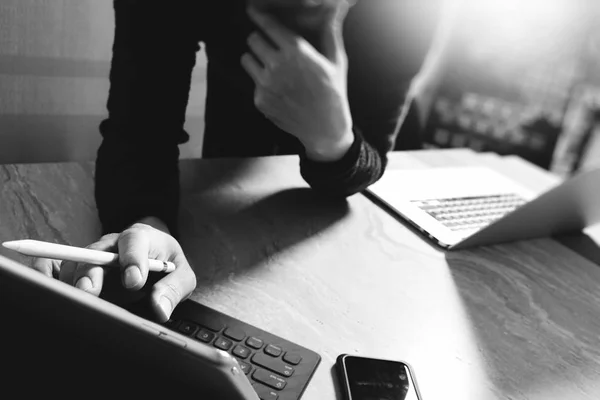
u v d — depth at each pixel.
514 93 2.19
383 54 0.91
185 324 0.56
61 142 1.18
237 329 0.56
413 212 0.91
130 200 0.72
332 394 0.51
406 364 0.56
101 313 0.30
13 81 1.08
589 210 0.89
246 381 0.33
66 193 0.77
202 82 1.30
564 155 2.21
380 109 0.95
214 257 0.70
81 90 1.16
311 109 0.78
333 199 0.92
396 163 1.13
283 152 1.18
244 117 1.15
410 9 0.89
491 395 0.55
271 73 0.75
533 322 0.69
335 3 0.71
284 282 0.67
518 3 2.05
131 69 0.78
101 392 0.33
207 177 0.91
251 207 0.84
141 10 0.77
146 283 0.60
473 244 0.84
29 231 0.66
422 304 0.68
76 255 0.52
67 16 1.08
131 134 0.77
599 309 0.75
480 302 0.71
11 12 1.02
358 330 0.61
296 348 0.55
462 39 2.10
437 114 2.23
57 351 0.32
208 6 0.86
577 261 0.88
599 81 2.09
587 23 2.03
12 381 0.33
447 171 1.13
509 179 1.16
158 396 0.33
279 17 0.71
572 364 0.63
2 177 0.77
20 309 0.30
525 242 0.91
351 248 0.78
